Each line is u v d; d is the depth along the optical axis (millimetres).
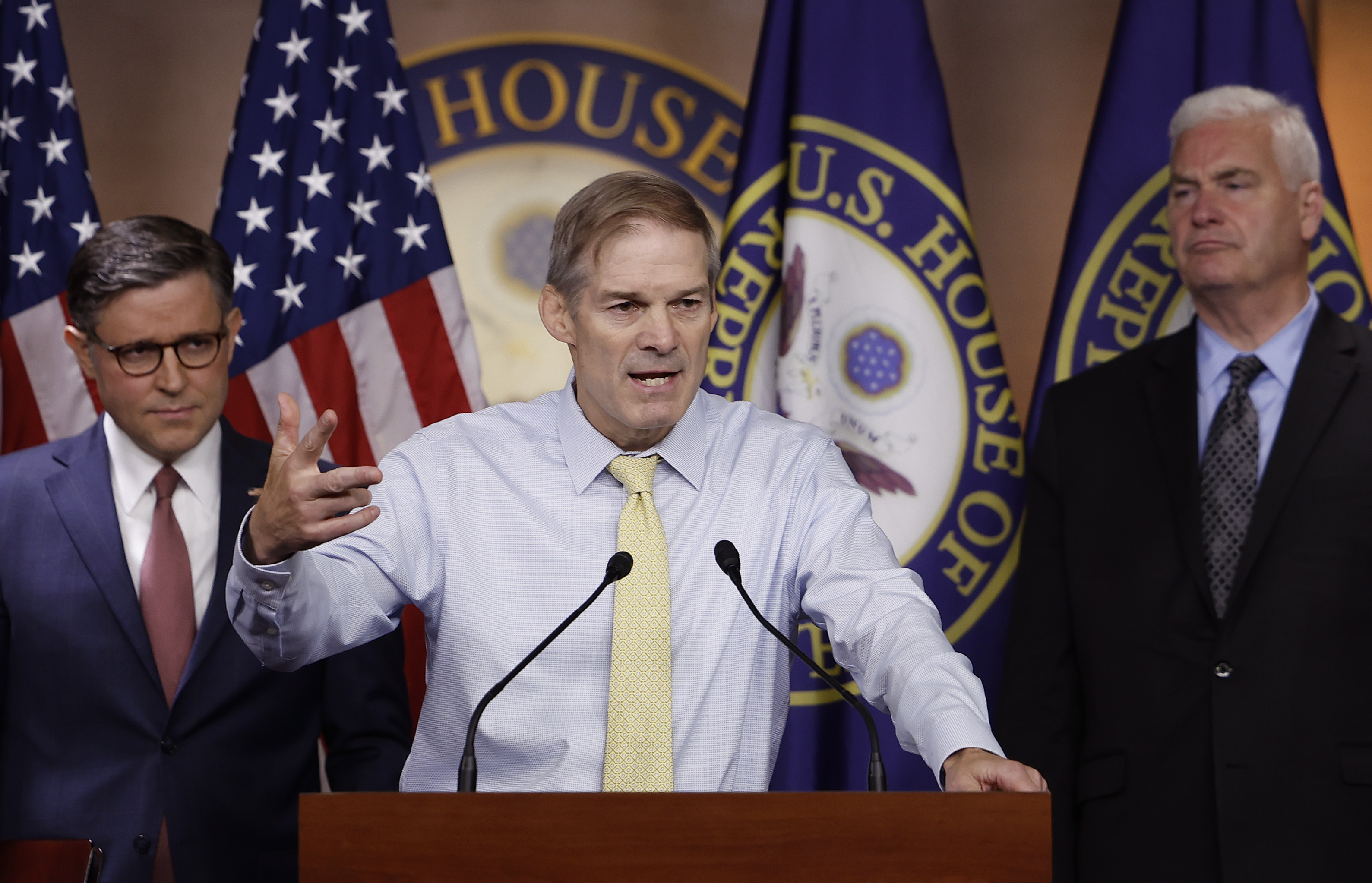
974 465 7953
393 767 5828
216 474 6117
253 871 5645
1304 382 6562
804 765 7570
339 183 8172
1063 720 6668
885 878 2861
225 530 5906
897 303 8031
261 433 7871
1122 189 8172
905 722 3660
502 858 2834
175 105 8961
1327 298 7691
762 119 8281
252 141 8203
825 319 7977
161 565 5863
